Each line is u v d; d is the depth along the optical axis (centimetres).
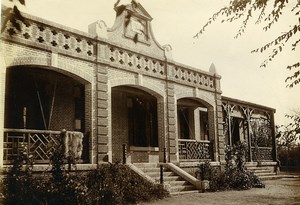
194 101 1870
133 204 993
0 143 923
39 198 862
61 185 902
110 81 1272
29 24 1047
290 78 609
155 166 1432
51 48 1088
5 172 885
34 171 962
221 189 1376
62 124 1325
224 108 2061
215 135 1753
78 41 1189
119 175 1095
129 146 1588
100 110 1205
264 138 2441
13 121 1198
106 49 1272
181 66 1606
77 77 1179
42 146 1169
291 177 2162
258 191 1349
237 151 1719
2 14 970
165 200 1072
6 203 828
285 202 1002
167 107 1509
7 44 982
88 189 962
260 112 2439
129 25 1449
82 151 1150
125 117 1598
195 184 1329
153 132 1716
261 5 593
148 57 1455
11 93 1206
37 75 1277
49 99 1299
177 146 1519
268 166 2302
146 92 1602
